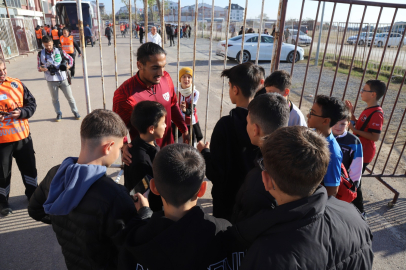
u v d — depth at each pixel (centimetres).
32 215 153
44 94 762
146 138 193
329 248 92
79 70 1112
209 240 108
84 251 128
